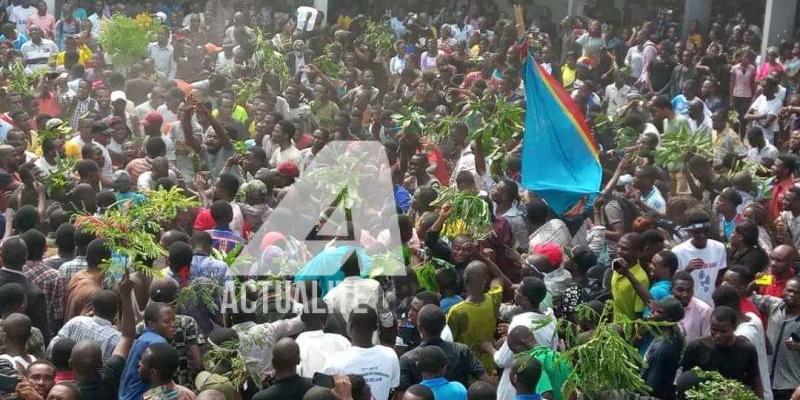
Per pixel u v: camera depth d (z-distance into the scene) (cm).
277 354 902
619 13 3091
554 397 923
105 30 2247
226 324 1066
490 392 922
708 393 905
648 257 1160
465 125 1694
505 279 1159
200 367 980
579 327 1021
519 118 1552
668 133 1684
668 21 3072
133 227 1053
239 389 971
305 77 2338
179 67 2442
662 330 1020
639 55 2680
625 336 946
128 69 2252
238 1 2948
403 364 988
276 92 2095
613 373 882
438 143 1686
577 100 1984
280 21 2864
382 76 2594
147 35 2292
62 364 938
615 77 2453
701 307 1096
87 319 998
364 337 959
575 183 1437
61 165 1457
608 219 1387
